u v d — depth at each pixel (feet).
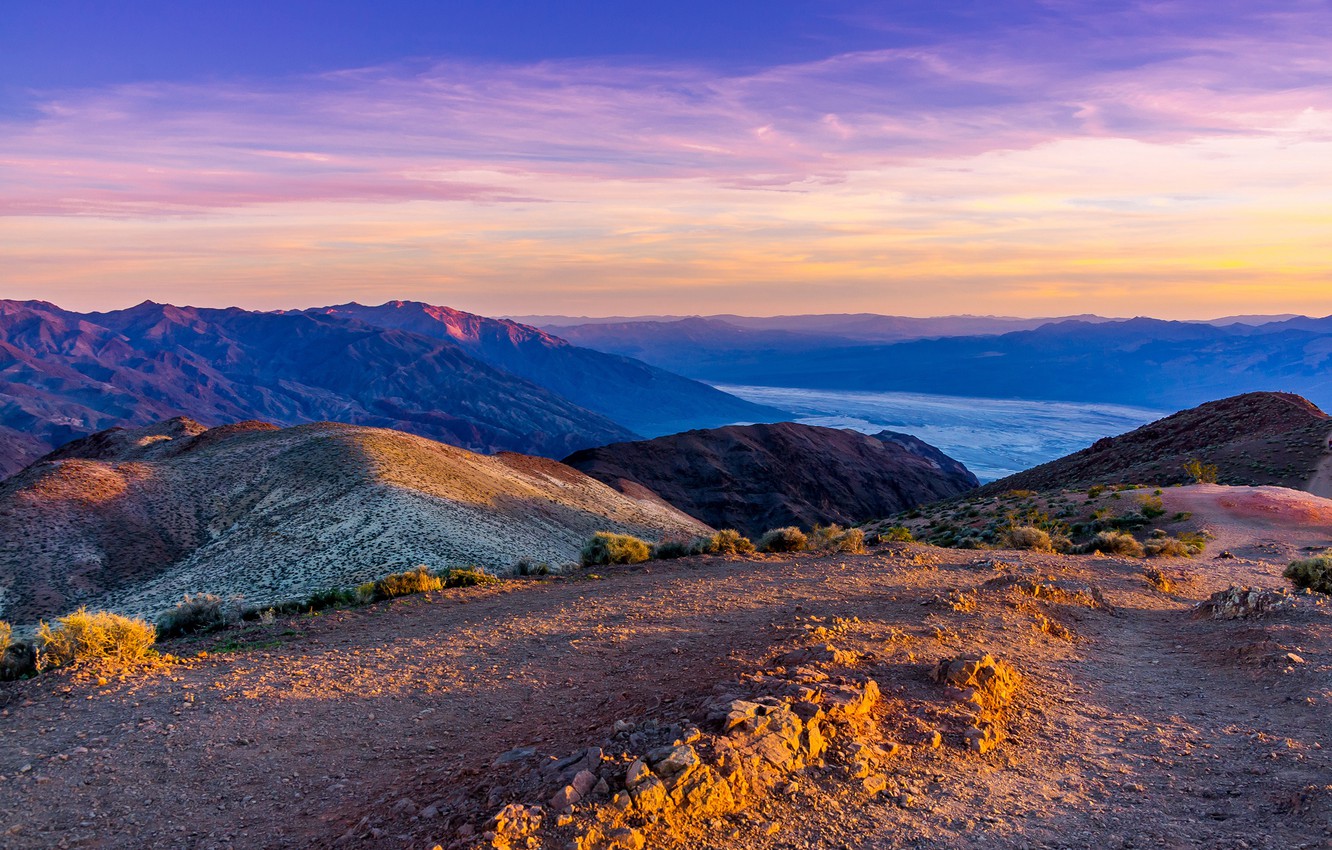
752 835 21.34
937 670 34.04
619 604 61.11
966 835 21.71
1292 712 32.68
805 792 23.54
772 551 104.42
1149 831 22.02
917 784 24.66
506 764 27.73
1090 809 23.58
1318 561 70.33
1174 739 29.84
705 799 22.41
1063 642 46.09
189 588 175.63
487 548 208.33
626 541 103.50
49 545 208.13
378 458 276.82
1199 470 204.03
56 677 43.60
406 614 63.21
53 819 28.14
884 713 29.78
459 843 21.12
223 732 35.29
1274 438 227.40
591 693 37.73
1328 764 26.12
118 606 171.32
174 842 26.27
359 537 201.36
